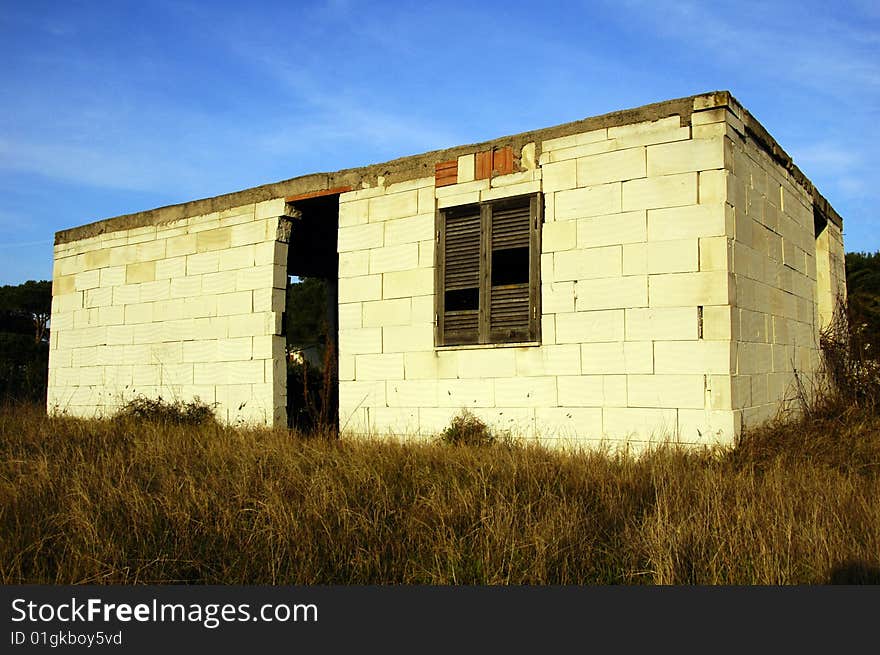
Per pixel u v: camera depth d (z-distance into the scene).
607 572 4.90
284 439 9.45
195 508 5.86
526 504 5.98
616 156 8.81
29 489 6.32
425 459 7.85
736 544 4.89
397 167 10.52
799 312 10.66
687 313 8.24
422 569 4.95
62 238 14.76
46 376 20.95
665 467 7.07
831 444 7.98
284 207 11.48
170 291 12.77
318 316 25.33
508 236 9.54
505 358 9.41
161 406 12.00
